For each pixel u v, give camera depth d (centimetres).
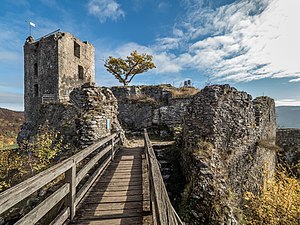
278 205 532
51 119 1112
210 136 647
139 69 2688
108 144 607
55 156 742
